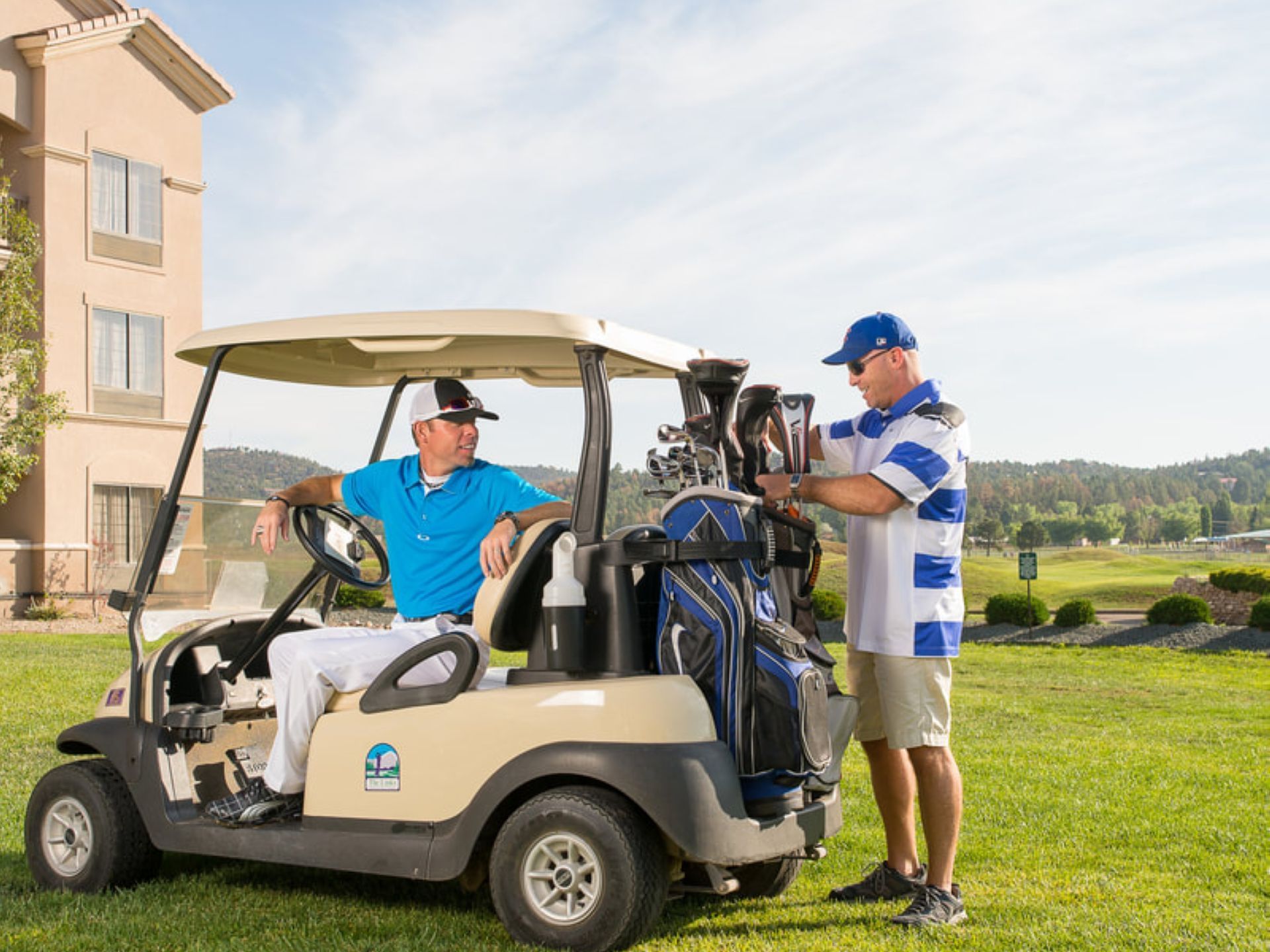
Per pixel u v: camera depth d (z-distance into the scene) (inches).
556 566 142.3
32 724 308.3
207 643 171.8
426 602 160.4
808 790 152.6
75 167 804.0
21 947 137.4
